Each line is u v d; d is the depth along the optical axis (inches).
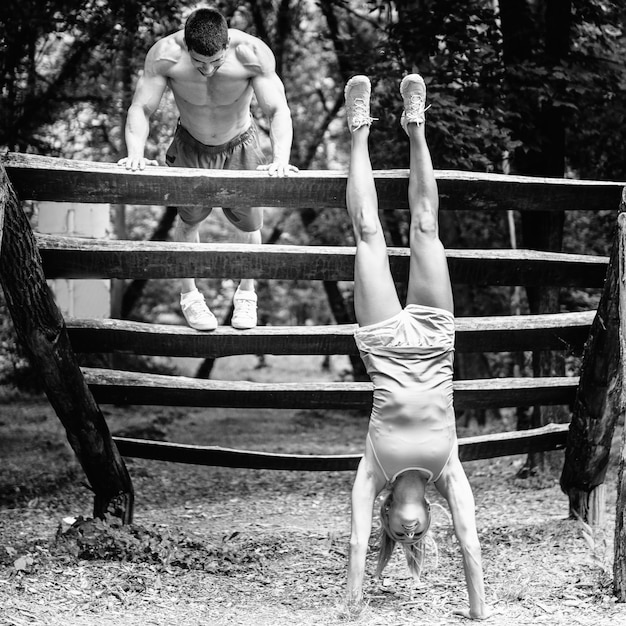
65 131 710.5
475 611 213.3
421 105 216.8
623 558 229.9
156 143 740.7
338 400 291.3
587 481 321.4
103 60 610.2
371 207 217.9
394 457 210.2
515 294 583.2
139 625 210.5
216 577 264.2
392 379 211.3
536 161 467.5
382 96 449.4
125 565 266.8
